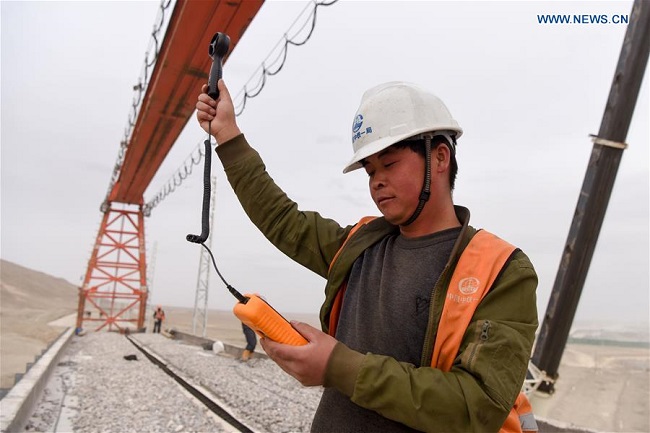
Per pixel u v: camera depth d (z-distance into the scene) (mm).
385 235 1682
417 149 1462
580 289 4734
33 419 6414
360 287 1602
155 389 8828
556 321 4801
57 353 12859
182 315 146500
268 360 13242
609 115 4512
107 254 36406
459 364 1223
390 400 1146
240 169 1897
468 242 1408
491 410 1142
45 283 132250
